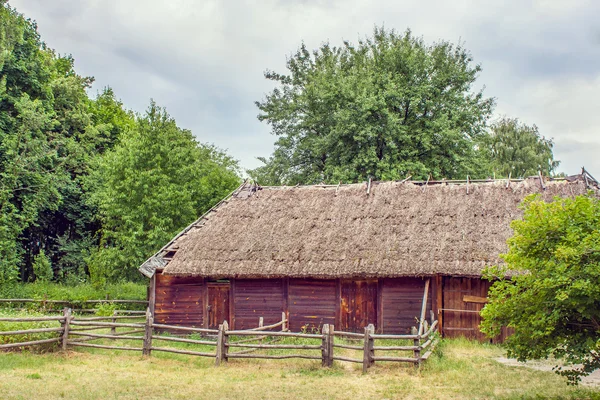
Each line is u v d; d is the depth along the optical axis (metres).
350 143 33.62
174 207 32.03
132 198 31.50
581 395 11.35
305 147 37.22
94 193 36.09
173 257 22.09
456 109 34.19
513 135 47.56
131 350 16.56
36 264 31.72
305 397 11.32
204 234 22.75
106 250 32.00
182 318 22.34
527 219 10.77
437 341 17.03
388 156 32.12
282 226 22.27
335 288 21.12
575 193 20.44
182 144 35.00
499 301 10.89
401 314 20.22
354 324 20.70
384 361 14.89
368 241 20.44
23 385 11.69
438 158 33.44
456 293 19.72
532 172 44.44
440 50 35.84
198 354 14.94
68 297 27.33
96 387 11.88
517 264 10.90
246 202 24.20
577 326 10.41
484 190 21.75
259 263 20.80
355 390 11.91
